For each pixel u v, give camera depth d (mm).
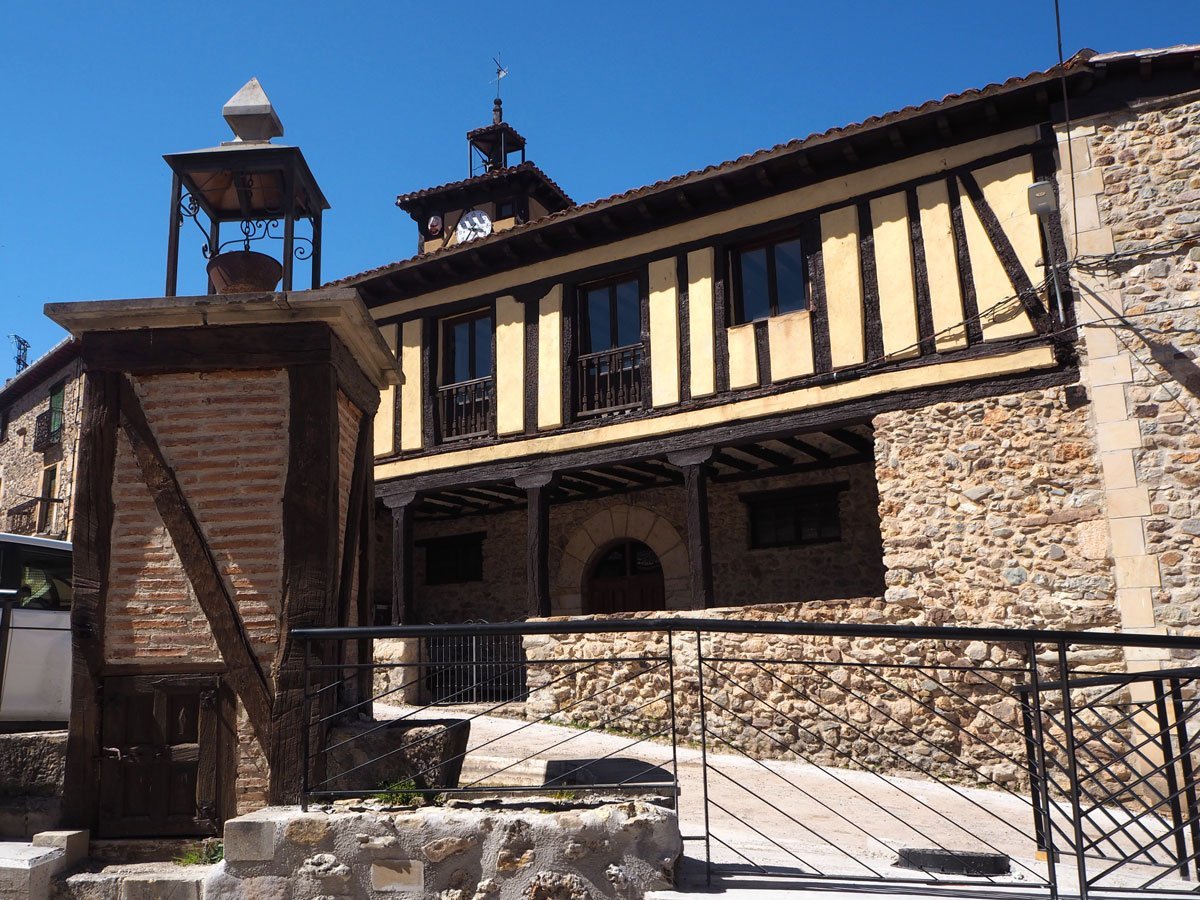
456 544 14055
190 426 4434
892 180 9094
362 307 4484
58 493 16969
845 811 5840
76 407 16859
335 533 4414
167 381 4477
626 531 12555
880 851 4434
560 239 11023
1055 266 8023
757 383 9602
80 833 4027
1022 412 8164
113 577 4297
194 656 4211
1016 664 7457
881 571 10789
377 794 3855
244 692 4160
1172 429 7473
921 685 7691
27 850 3873
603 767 4828
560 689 9328
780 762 7789
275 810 3691
